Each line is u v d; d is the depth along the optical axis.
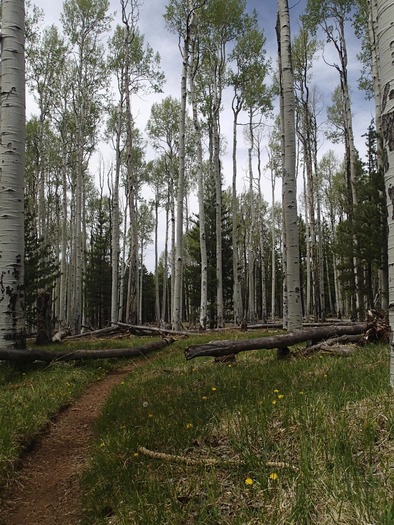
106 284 36.06
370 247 16.31
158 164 35.41
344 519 2.34
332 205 38.22
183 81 16.50
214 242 31.52
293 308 8.48
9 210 8.84
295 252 8.41
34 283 17.98
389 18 3.85
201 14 20.41
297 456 3.23
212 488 3.06
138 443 4.34
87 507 3.51
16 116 8.98
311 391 4.68
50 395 6.71
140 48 22.97
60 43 23.45
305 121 25.59
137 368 9.70
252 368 7.38
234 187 23.48
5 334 8.72
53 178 31.70
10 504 3.88
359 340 8.30
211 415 4.66
